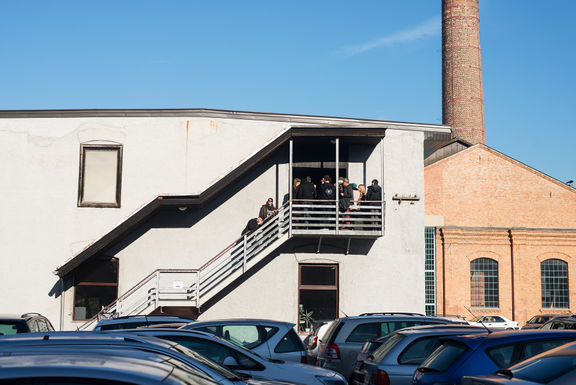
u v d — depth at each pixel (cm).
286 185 2244
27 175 2222
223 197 2223
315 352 1633
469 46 6106
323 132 2117
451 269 3525
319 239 2172
